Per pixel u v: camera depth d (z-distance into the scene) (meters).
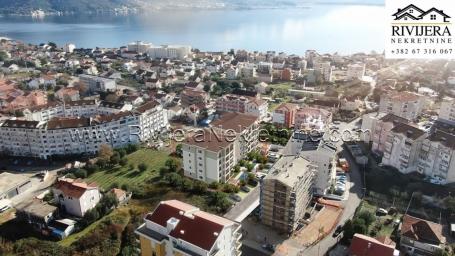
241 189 161.00
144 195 158.50
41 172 184.88
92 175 178.25
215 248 93.88
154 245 100.94
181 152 196.38
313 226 138.25
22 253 121.94
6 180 169.50
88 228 140.62
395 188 161.50
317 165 152.75
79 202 142.88
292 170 135.62
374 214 143.38
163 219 101.81
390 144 177.88
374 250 110.44
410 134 169.38
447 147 157.62
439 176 163.50
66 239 134.38
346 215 145.00
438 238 124.75
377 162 187.12
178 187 162.38
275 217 134.62
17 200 161.75
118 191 154.50
